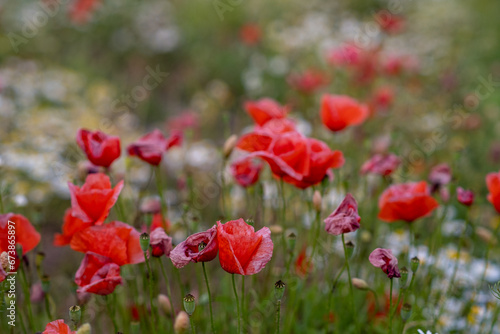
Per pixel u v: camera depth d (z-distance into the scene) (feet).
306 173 7.41
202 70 24.85
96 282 6.31
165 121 22.12
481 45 26.21
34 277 11.40
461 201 8.80
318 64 23.25
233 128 20.76
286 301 10.07
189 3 28.96
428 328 8.98
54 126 16.15
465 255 10.64
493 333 9.51
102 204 6.86
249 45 24.27
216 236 5.86
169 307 7.79
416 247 9.72
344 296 9.85
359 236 10.11
